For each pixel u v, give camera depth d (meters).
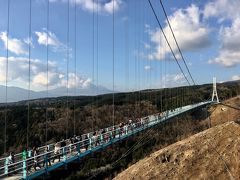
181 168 46.38
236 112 104.81
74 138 34.56
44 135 51.41
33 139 49.22
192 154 48.47
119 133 45.28
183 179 44.41
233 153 46.22
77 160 32.28
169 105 102.69
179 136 76.12
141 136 61.38
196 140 52.16
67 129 56.09
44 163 26.48
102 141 39.28
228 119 100.62
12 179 22.53
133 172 48.44
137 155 57.00
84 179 41.19
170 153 50.19
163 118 76.50
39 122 54.06
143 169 48.44
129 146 58.00
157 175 46.31
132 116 79.44
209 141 50.50
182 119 96.06
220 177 42.94
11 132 47.75
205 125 96.62
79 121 64.50
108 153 52.84
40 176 25.64
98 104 76.56
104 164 50.56
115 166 51.44
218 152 47.38
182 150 50.06
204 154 47.97
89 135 41.03
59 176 29.22
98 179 45.41
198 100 135.50
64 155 29.47
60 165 28.64
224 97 142.25
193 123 97.31
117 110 77.38
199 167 45.62
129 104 82.12
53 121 57.91
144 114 86.00
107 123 70.38
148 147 61.91
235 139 49.47
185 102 126.69
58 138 54.34
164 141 68.38
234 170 43.28
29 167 25.17
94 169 46.88
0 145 44.03
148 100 97.00
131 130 51.88
